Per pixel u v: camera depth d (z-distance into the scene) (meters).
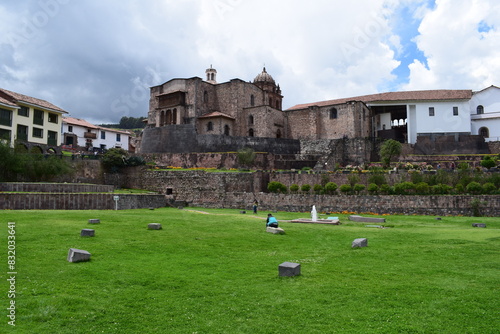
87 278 10.18
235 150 61.12
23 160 39.78
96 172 48.91
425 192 35.97
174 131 62.50
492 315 7.91
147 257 12.91
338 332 7.21
